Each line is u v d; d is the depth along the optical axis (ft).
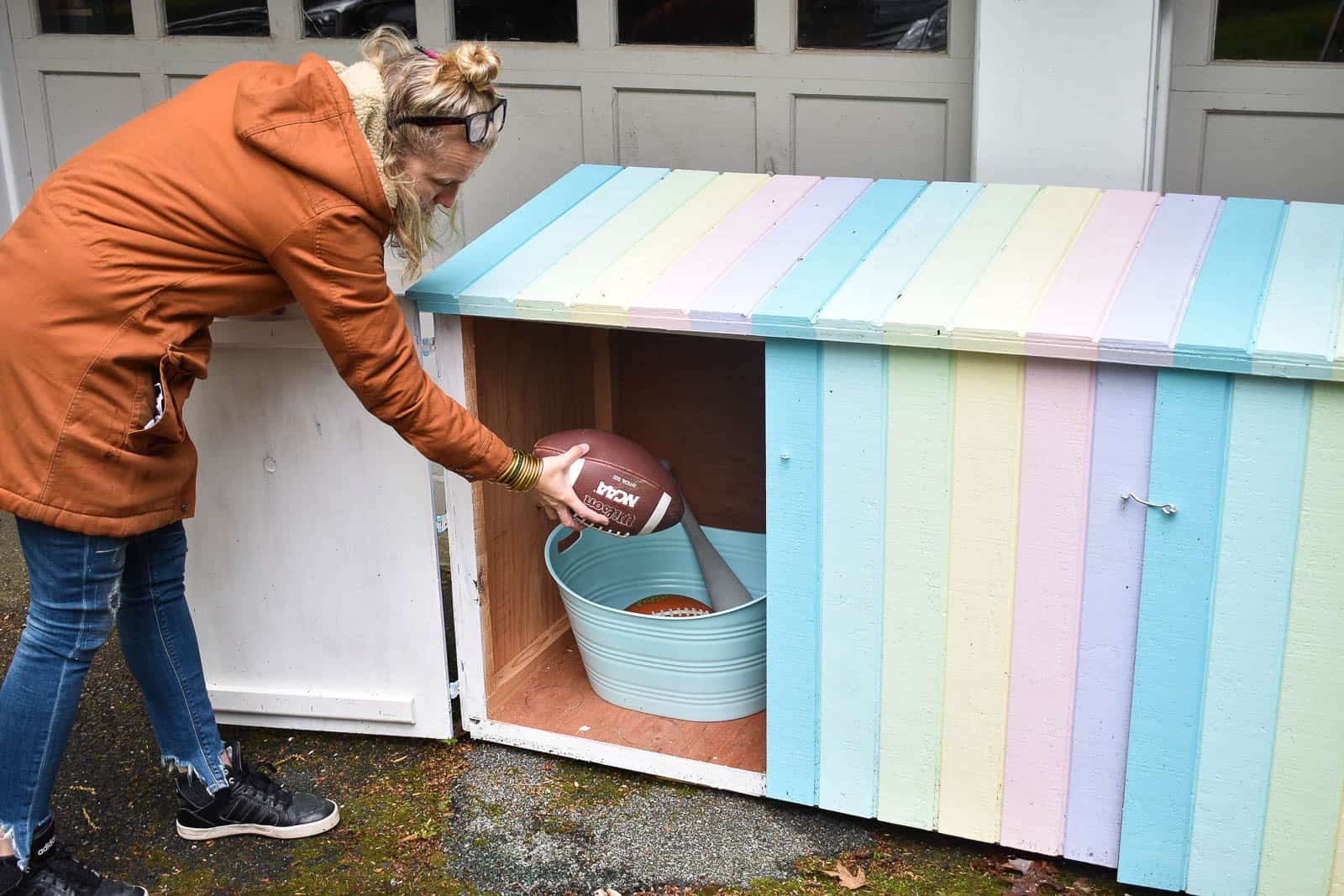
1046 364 6.43
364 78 6.40
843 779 7.59
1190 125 10.50
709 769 8.03
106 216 6.16
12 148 14.28
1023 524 6.72
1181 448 6.25
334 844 7.75
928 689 7.21
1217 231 7.15
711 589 9.40
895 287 6.95
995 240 7.36
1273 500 6.15
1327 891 6.59
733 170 12.10
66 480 6.26
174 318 6.40
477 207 13.07
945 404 6.71
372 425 7.98
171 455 6.77
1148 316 6.30
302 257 6.22
